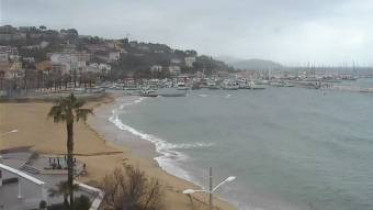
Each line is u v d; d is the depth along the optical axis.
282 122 156.25
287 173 76.75
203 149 98.38
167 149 97.56
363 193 64.75
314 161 87.62
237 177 72.94
